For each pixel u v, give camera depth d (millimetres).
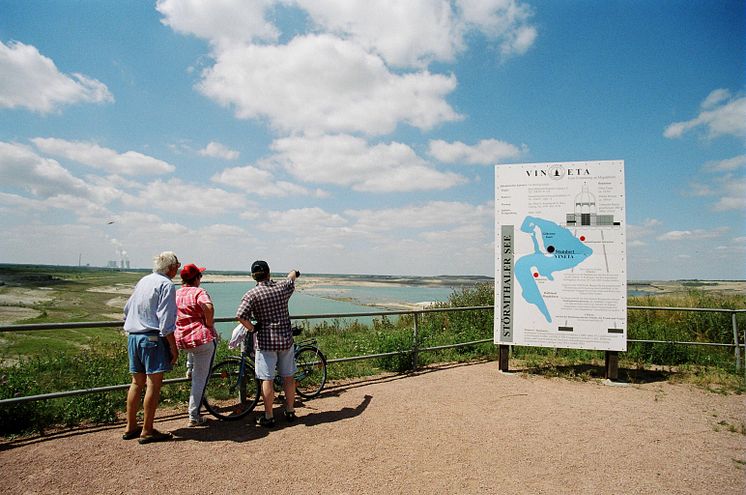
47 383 5762
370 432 5066
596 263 7773
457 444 4762
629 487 3854
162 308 4531
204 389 5188
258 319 5289
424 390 6938
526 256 8148
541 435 5078
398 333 8953
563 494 3713
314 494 3635
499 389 7066
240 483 3779
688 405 6328
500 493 3713
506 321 8227
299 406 6066
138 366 4617
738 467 4289
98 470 3936
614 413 5930
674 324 11461
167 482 3758
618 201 7738
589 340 7750
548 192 8078
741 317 10891
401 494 3660
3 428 4727
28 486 3613
